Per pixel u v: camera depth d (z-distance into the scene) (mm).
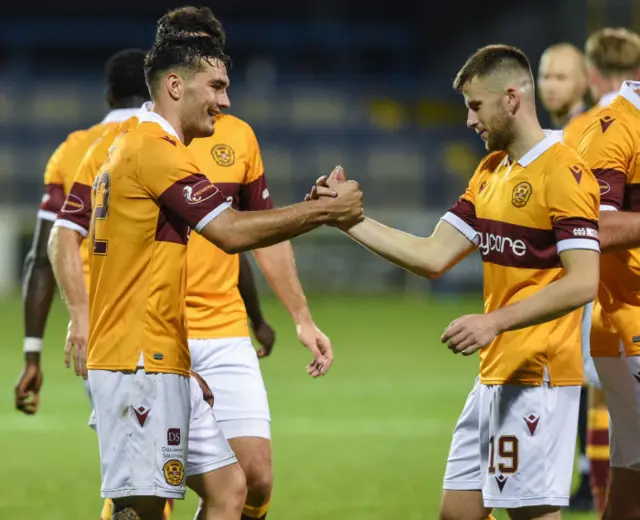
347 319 77125
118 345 14148
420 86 122188
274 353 57656
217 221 14070
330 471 28703
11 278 95562
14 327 69562
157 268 14164
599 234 15602
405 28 134500
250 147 18891
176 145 14164
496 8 123312
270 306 85250
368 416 38344
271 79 123812
